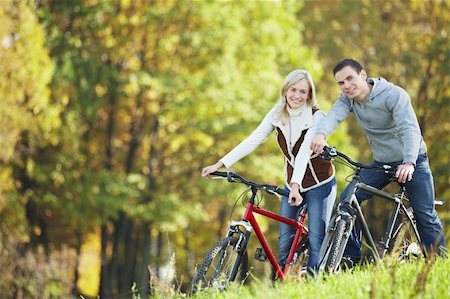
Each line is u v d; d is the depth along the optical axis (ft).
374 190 28.99
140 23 102.73
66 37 101.35
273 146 109.19
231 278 27.68
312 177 29.40
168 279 27.89
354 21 119.65
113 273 107.65
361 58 117.39
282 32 111.14
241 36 106.93
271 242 107.76
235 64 107.55
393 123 29.01
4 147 85.35
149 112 104.78
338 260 27.27
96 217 99.91
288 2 114.62
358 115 29.63
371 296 20.51
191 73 106.11
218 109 103.65
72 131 97.40
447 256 30.27
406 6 115.85
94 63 99.19
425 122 108.47
